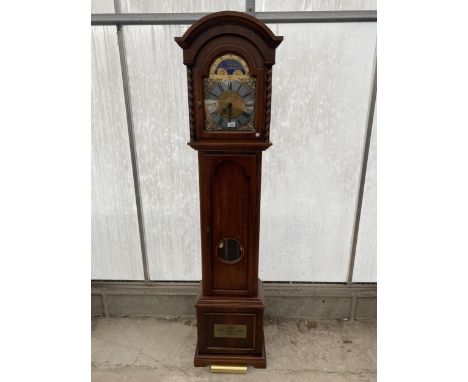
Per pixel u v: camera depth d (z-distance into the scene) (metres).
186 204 3.02
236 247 2.47
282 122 2.77
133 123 2.82
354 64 2.63
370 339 2.98
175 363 2.73
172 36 2.62
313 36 2.58
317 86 2.69
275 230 3.06
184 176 2.95
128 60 2.67
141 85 2.73
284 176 2.91
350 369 2.66
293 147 2.83
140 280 3.26
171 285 3.23
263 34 1.96
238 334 2.58
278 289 3.18
